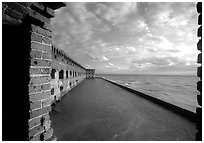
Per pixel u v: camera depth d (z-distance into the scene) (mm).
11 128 1513
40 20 1668
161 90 27922
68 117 5246
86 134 3898
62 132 3941
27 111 1488
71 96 10203
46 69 1723
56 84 7797
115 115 5898
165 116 6176
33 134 1528
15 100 1539
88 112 6066
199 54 1314
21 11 1499
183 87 37469
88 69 56125
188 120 5652
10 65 1561
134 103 9000
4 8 1379
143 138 3895
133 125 4844
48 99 1741
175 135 4172
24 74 1520
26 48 1520
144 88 31031
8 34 1570
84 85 20875
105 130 4234
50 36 1829
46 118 1707
